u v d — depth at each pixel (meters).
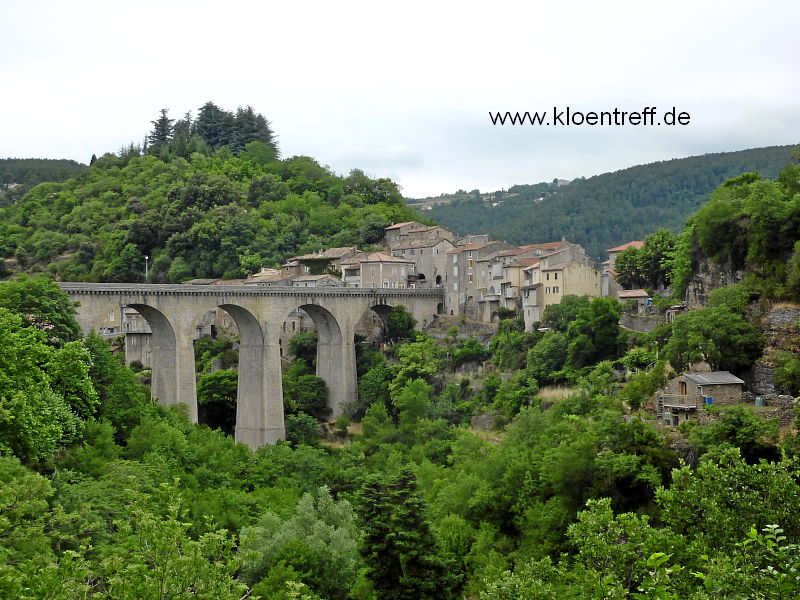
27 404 71.94
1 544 49.34
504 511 87.38
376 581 69.94
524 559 76.31
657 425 88.50
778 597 38.00
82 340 110.31
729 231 106.75
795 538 51.34
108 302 131.88
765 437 75.06
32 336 81.88
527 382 135.88
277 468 110.56
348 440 153.12
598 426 84.62
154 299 136.88
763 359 90.38
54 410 79.00
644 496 76.56
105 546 60.84
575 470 79.38
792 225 97.44
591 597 45.66
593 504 53.56
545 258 161.75
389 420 146.62
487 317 175.62
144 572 42.62
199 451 102.94
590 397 107.62
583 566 50.97
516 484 87.62
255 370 152.38
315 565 71.06
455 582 71.62
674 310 122.50
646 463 77.50
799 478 62.56
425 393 146.38
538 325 157.62
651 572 43.28
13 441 70.62
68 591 42.19
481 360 160.88
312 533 76.44
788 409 80.12
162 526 44.34
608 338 129.25
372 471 115.12
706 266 114.31
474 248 181.75
